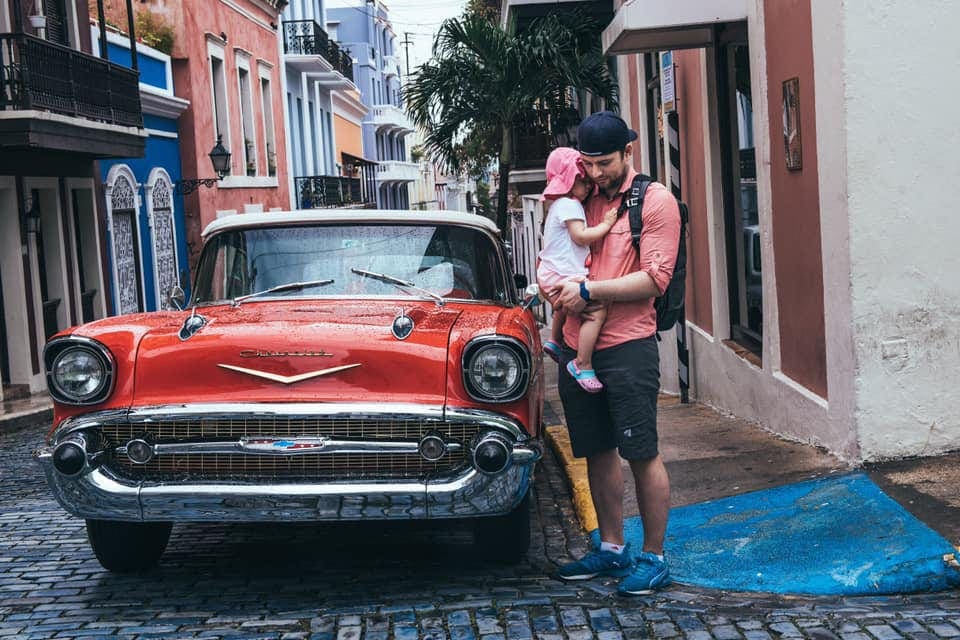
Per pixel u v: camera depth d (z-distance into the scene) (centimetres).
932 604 434
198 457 479
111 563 541
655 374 469
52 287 1805
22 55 1545
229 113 2716
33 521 695
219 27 2647
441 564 548
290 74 3541
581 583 495
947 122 595
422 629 437
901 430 606
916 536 479
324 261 595
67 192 1852
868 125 593
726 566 492
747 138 891
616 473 494
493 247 614
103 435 480
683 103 1112
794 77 694
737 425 848
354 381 475
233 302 576
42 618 478
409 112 1833
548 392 1301
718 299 982
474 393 471
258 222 609
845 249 607
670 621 432
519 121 1902
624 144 459
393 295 582
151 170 2236
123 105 1894
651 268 450
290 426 473
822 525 515
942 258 600
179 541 616
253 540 614
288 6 3716
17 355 1653
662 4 838
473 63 1780
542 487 717
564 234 467
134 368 482
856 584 451
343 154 4622
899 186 596
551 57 1684
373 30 6638
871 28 589
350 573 537
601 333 468
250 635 441
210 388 478
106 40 1903
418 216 611
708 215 998
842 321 619
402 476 473
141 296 2145
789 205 722
